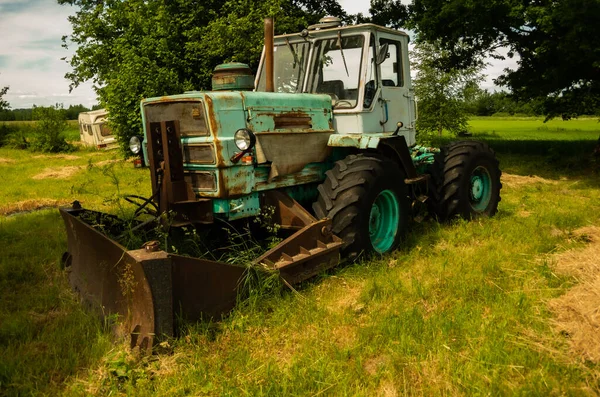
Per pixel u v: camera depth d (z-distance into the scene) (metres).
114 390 2.92
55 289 4.45
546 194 8.77
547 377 2.89
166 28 13.41
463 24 12.41
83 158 19.02
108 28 16.59
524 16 10.87
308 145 4.95
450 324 3.49
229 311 3.70
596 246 4.80
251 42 12.21
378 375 2.97
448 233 5.84
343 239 4.64
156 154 4.38
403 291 4.18
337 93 5.35
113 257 3.55
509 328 3.46
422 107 18.14
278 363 3.18
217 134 4.18
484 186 6.82
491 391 2.77
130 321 3.40
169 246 4.60
